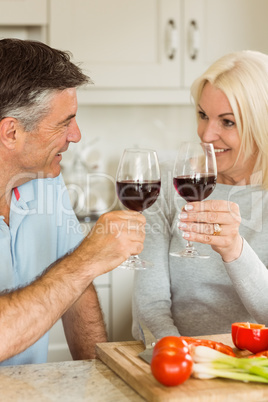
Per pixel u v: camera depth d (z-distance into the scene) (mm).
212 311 1847
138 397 1080
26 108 1360
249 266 1558
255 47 3414
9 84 1346
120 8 3295
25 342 1251
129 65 3324
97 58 3305
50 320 1274
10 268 1600
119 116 3826
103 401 1059
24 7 3232
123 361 1206
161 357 1061
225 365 1108
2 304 1250
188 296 1861
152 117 3854
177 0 3320
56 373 1205
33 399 1063
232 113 1812
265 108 1805
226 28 3377
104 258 1324
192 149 1491
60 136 1438
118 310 3035
